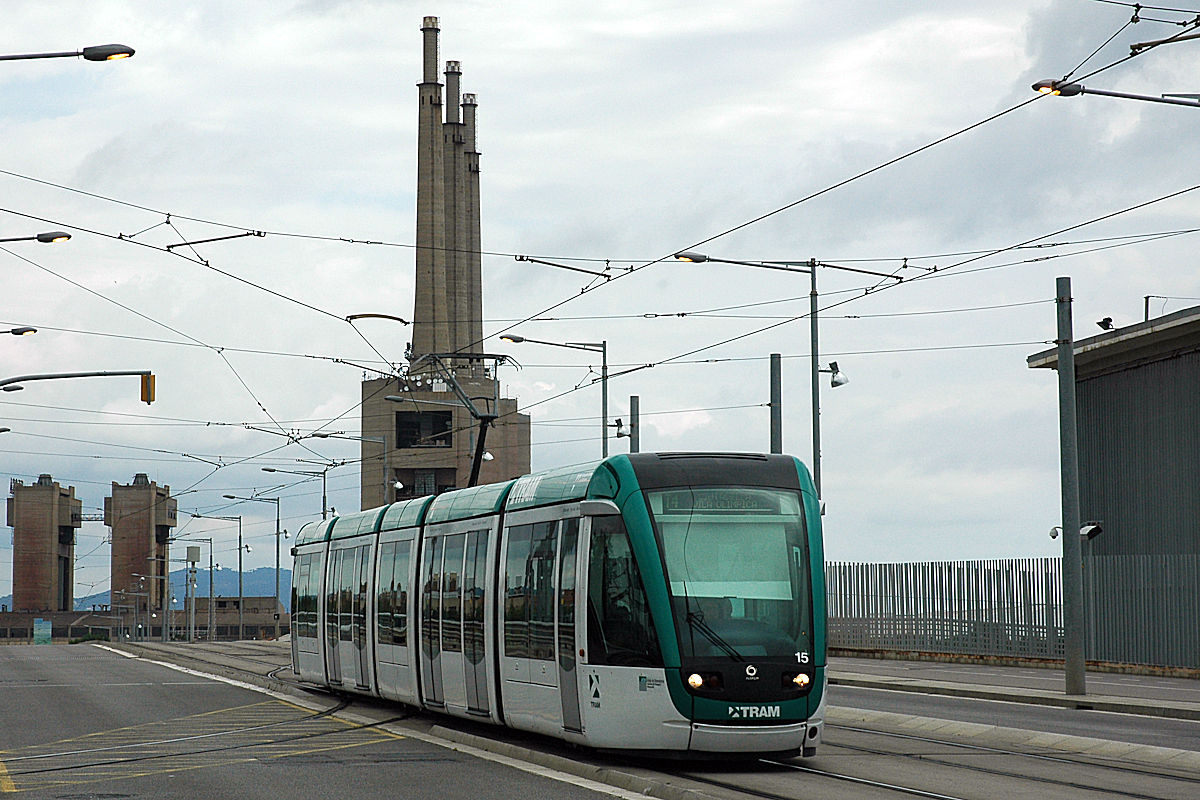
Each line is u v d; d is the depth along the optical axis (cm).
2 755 2073
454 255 12594
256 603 18500
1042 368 4756
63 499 19538
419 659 2530
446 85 12862
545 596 1980
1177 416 4200
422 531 2583
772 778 1645
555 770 1745
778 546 1797
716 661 1711
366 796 1540
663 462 1845
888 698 3078
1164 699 2809
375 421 11362
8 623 18038
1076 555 2920
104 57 2355
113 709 3009
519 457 11850
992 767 1761
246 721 2619
